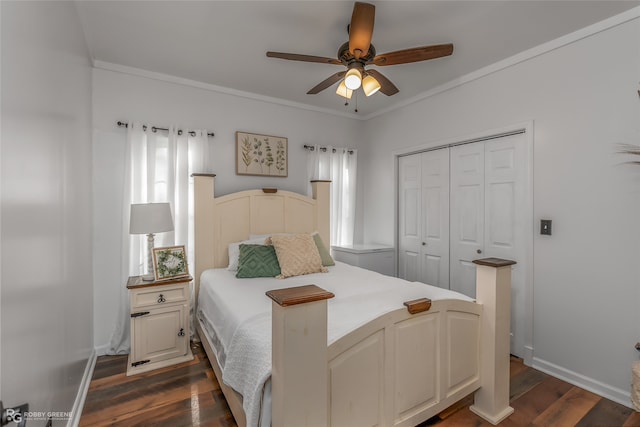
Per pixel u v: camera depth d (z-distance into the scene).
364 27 1.67
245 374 1.36
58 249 1.41
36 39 1.15
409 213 3.54
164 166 2.83
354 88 1.86
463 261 2.95
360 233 4.11
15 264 0.94
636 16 1.85
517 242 2.52
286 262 2.56
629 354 1.89
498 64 2.56
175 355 2.38
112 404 1.85
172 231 2.65
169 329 2.36
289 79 2.94
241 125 3.24
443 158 3.14
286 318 1.05
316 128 3.73
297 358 1.07
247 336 1.43
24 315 1.00
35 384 1.09
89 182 2.34
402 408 1.47
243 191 3.16
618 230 1.95
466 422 1.70
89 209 2.33
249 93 3.25
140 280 2.39
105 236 2.58
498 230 2.65
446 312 1.64
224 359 1.71
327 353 1.15
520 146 2.49
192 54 2.47
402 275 3.63
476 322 1.77
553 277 2.25
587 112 2.07
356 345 1.30
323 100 3.48
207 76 2.87
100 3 1.84
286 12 1.93
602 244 2.01
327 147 3.74
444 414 1.77
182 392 1.97
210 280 2.48
